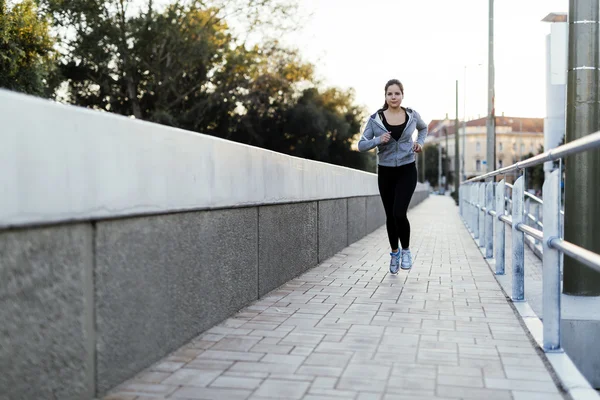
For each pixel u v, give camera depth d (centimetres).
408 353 323
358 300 471
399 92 575
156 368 292
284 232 548
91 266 243
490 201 762
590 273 517
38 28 2103
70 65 3070
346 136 4675
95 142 237
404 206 584
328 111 4525
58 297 220
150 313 294
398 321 399
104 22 2888
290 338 352
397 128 577
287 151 4359
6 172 188
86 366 239
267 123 4184
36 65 2150
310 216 653
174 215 320
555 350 325
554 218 325
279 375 284
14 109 191
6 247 193
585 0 526
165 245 309
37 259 208
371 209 1212
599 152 524
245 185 426
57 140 213
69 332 227
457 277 595
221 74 3391
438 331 372
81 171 228
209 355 316
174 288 321
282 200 529
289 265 567
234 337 353
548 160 319
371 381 277
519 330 376
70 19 2867
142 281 285
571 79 532
